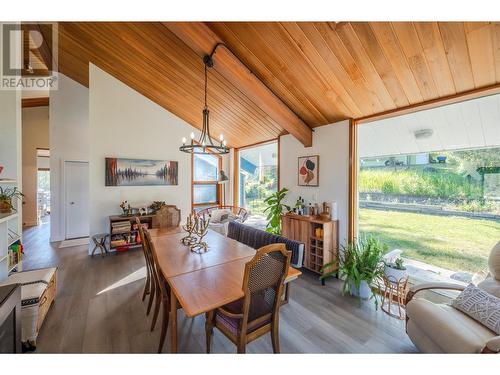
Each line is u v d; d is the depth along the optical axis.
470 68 1.99
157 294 2.10
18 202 2.88
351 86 2.64
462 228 2.40
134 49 3.55
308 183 3.82
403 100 2.57
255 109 4.01
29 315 1.89
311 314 2.44
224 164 6.13
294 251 2.45
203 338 2.06
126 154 4.59
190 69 3.58
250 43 2.55
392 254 2.92
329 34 2.14
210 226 4.52
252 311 1.62
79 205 5.50
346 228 3.28
